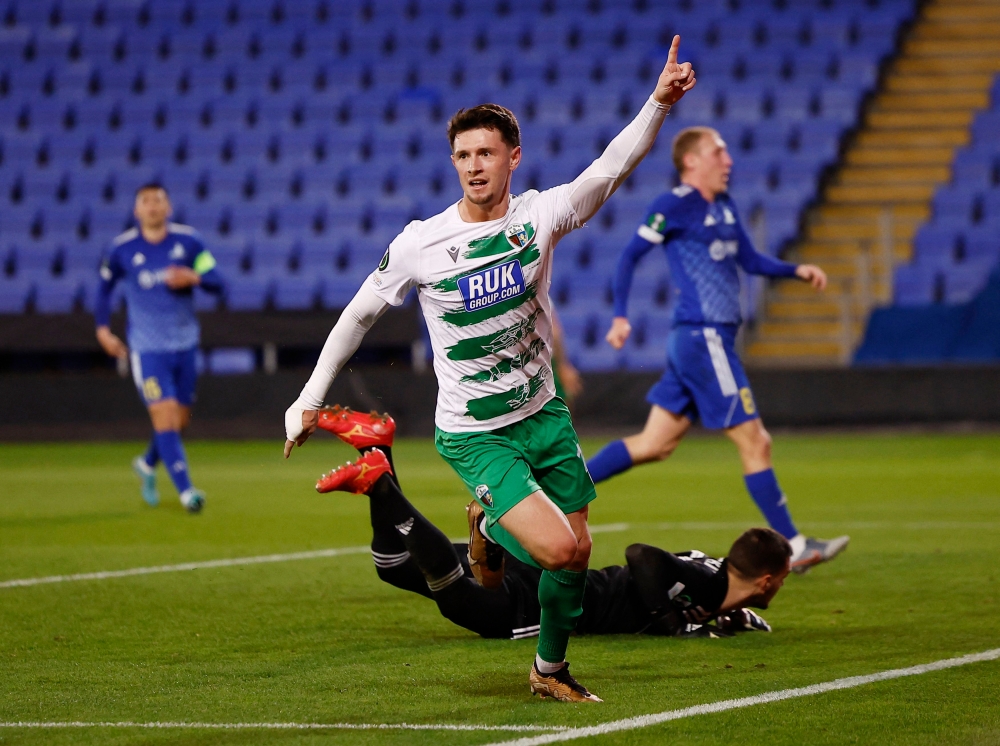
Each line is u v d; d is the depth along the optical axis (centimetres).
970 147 8044
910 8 8906
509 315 1433
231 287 7394
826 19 8800
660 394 2564
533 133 8281
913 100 8419
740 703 1389
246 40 9219
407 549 1716
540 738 1245
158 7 9462
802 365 6588
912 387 6116
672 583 1778
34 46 9288
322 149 8494
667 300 7275
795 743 1230
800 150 7994
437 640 1788
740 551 1767
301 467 5197
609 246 7500
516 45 9025
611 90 8525
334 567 2494
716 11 9038
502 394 1463
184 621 1936
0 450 6075
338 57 9069
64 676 1560
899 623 1878
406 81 8875
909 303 6800
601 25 8988
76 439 6378
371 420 1644
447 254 1424
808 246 7525
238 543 2873
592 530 3019
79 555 2675
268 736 1265
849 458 5150
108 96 8956
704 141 2514
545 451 1484
